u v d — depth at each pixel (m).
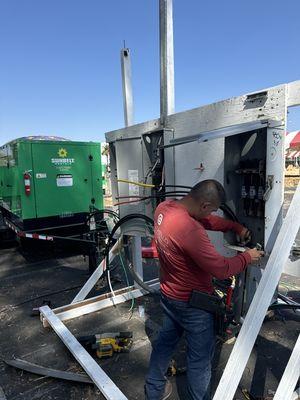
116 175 3.75
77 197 5.95
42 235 5.15
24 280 4.92
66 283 4.74
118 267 5.15
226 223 2.25
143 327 3.33
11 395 2.39
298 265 2.11
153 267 5.47
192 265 1.82
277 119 2.02
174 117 2.80
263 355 2.77
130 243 3.91
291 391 1.94
